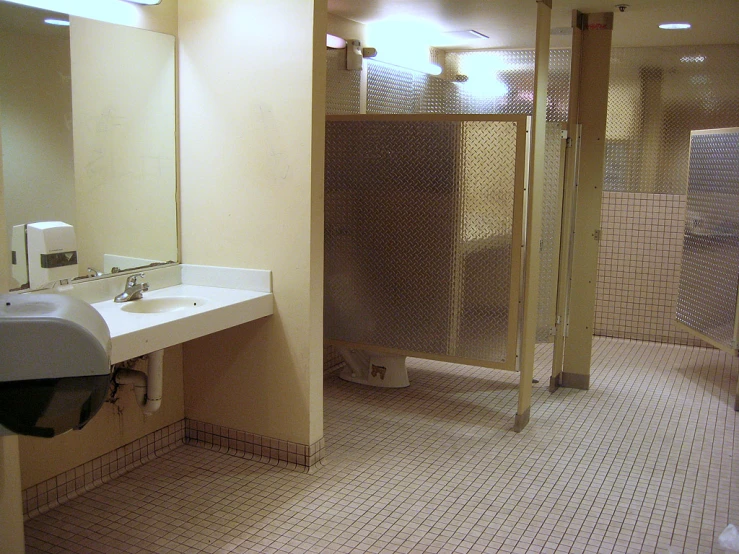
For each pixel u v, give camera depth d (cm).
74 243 284
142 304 307
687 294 531
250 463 341
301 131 313
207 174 338
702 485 326
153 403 307
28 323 165
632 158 602
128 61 308
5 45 253
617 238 614
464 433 388
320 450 343
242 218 333
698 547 271
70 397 171
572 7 423
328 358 502
